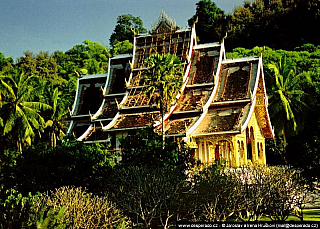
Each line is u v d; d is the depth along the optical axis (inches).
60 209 573.0
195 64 1876.2
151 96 1523.1
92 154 1109.7
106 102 1930.4
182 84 1593.3
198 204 910.4
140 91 1791.3
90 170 1073.5
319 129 1069.8
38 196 787.4
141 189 911.0
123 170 991.6
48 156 1083.9
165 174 977.5
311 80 2432.3
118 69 2017.7
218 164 1238.3
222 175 1033.5
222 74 1852.9
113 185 941.2
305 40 3344.0
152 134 1184.8
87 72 3235.7
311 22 3331.7
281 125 2315.5
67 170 1053.8
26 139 2092.8
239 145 1731.1
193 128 1587.1
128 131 1615.4
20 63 3432.6
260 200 938.7
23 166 1051.3
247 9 3681.1
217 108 1734.7
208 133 1615.4
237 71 1845.5
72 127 1978.3
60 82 3097.9
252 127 1889.8
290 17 3405.5
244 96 1734.7
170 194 895.7
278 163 2297.0
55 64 3597.4
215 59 1863.9
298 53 2783.0
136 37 1987.0
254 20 3528.5
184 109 1686.8
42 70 3400.6
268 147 2326.5
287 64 2481.5
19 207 597.0
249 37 3474.4
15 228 557.9
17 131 2150.6
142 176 963.3
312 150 1050.7
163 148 1133.7
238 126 1603.1
